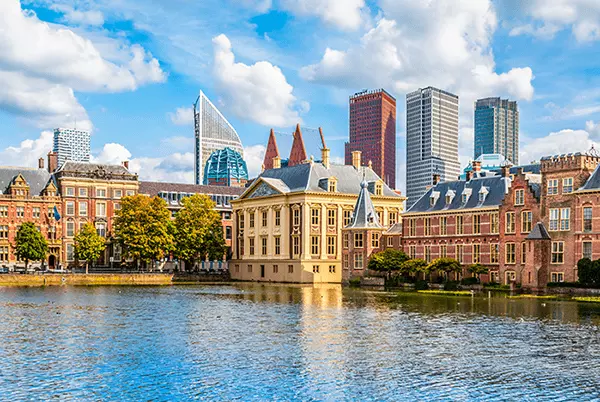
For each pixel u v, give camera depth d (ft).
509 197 356.18
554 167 331.57
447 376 132.77
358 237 437.58
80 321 207.82
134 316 221.46
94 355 151.33
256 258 501.97
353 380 129.49
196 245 497.46
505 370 137.59
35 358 148.05
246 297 304.91
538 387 125.08
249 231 513.45
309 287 403.95
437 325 197.67
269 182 491.72
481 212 379.35
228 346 162.30
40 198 508.53
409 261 394.32
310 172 479.82
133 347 161.07
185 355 151.33
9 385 125.18
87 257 476.95
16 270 469.57
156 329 190.19
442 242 402.31
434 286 369.91
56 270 474.49
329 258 471.62
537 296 302.86
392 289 377.09
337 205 475.31
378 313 229.86
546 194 334.24
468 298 295.69
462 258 389.39
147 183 586.45
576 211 319.88
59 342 168.14
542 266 328.49
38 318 215.31
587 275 302.86
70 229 519.60
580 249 317.42
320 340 170.71
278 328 191.83
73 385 125.39
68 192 520.01
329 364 142.51
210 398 117.70
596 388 124.36
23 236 440.04
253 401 116.16
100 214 529.86
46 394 119.65
